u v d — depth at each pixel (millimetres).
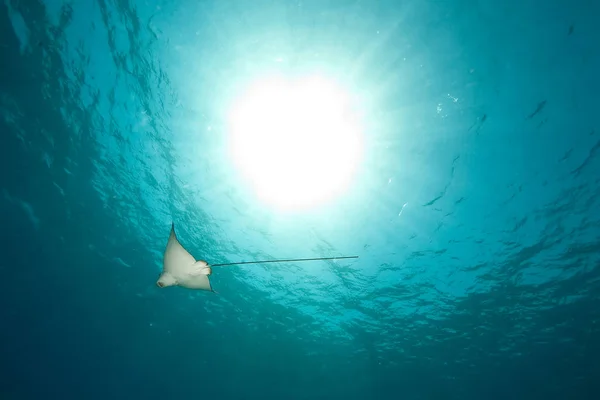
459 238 9594
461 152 7949
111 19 6473
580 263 9492
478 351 12539
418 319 12062
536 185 8180
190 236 10938
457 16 6090
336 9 6273
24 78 7410
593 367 12086
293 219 10039
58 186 9531
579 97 6719
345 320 12664
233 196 9703
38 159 8883
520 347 12109
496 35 6219
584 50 6160
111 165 9172
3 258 10938
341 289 11484
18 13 6441
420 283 10891
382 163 8531
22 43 6859
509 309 11039
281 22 6520
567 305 10547
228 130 8352
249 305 12750
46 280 11898
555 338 11523
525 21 5992
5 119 8055
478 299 10984
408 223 9539
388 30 6434
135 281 12250
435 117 7445
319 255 10680
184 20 6500
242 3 6297
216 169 9133
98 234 10867
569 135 7277
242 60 7105
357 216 9680
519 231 9125
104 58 7062
